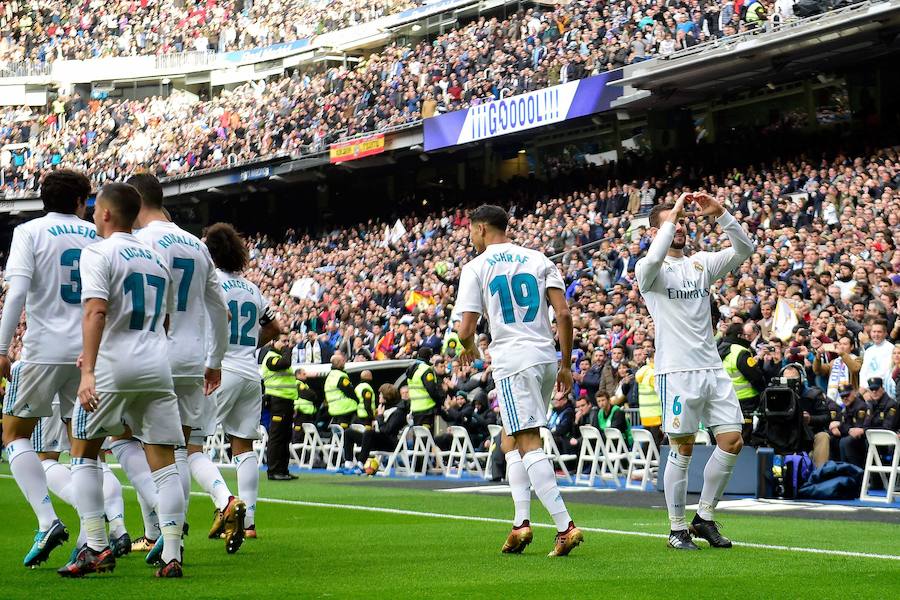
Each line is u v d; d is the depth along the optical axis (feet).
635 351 52.65
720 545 25.18
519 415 23.95
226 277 28.27
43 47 161.99
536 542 26.50
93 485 20.79
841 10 67.41
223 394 27.71
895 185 65.36
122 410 20.38
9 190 140.05
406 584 19.34
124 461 23.56
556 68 89.76
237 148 124.06
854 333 50.06
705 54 75.15
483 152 112.78
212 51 154.51
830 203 67.56
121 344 20.34
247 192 127.75
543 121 88.94
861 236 60.59
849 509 37.06
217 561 22.93
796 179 72.74
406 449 59.00
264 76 148.46
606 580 19.80
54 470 23.09
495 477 52.75
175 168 129.80
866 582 19.66
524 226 90.43
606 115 88.33
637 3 88.07
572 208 86.43
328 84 121.08
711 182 78.74
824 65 77.30
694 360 25.03
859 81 79.87
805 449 41.65
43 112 160.56
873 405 42.68
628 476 48.75
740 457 43.34
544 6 110.52
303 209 132.16
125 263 20.43
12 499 40.09
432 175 118.52
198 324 23.47
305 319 91.71
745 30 75.87
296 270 111.34
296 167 115.14
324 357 83.71
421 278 87.56
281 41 147.43
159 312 20.95
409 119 104.47
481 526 31.48
